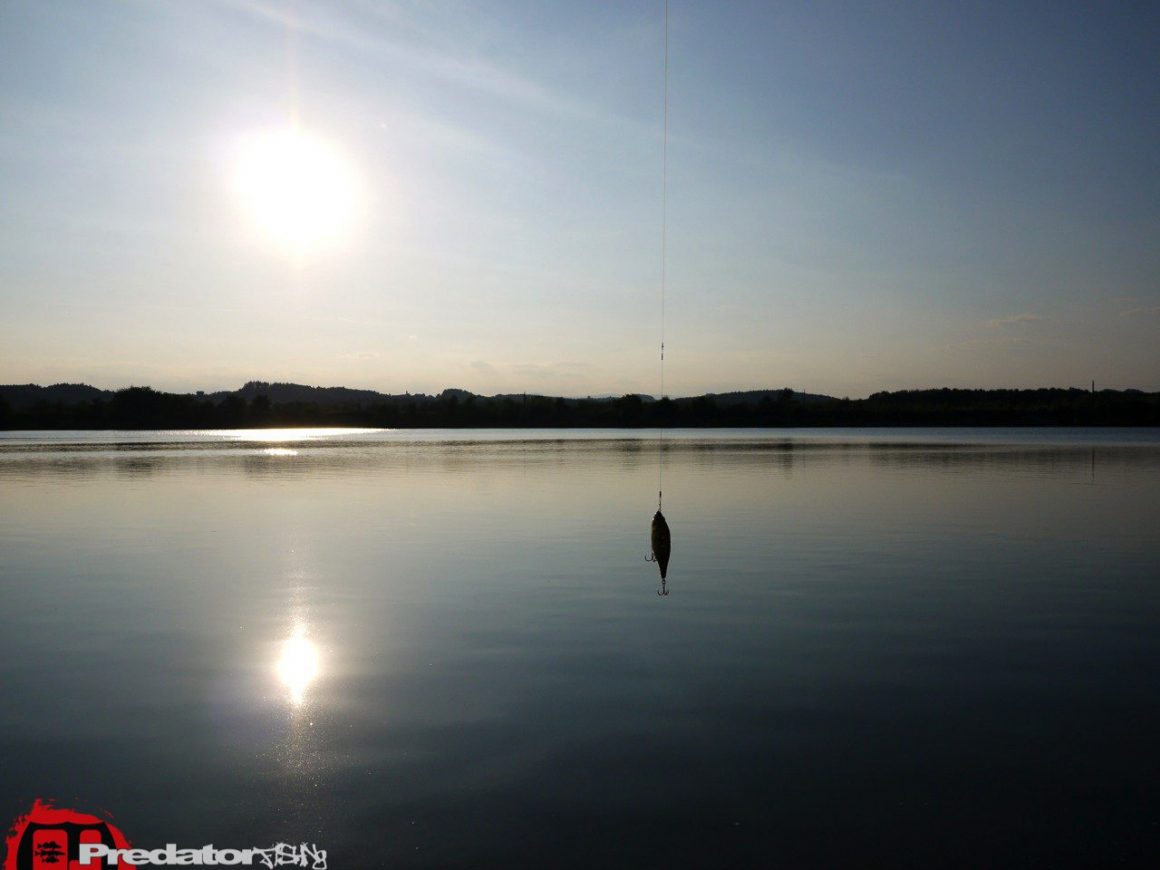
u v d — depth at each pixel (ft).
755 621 49.42
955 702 35.96
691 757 30.76
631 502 114.21
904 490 128.98
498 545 77.87
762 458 216.74
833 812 26.86
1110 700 36.11
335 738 32.73
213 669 41.06
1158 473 158.92
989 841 25.21
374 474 165.68
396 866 24.26
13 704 36.55
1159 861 24.13
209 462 207.72
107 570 66.23
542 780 29.09
